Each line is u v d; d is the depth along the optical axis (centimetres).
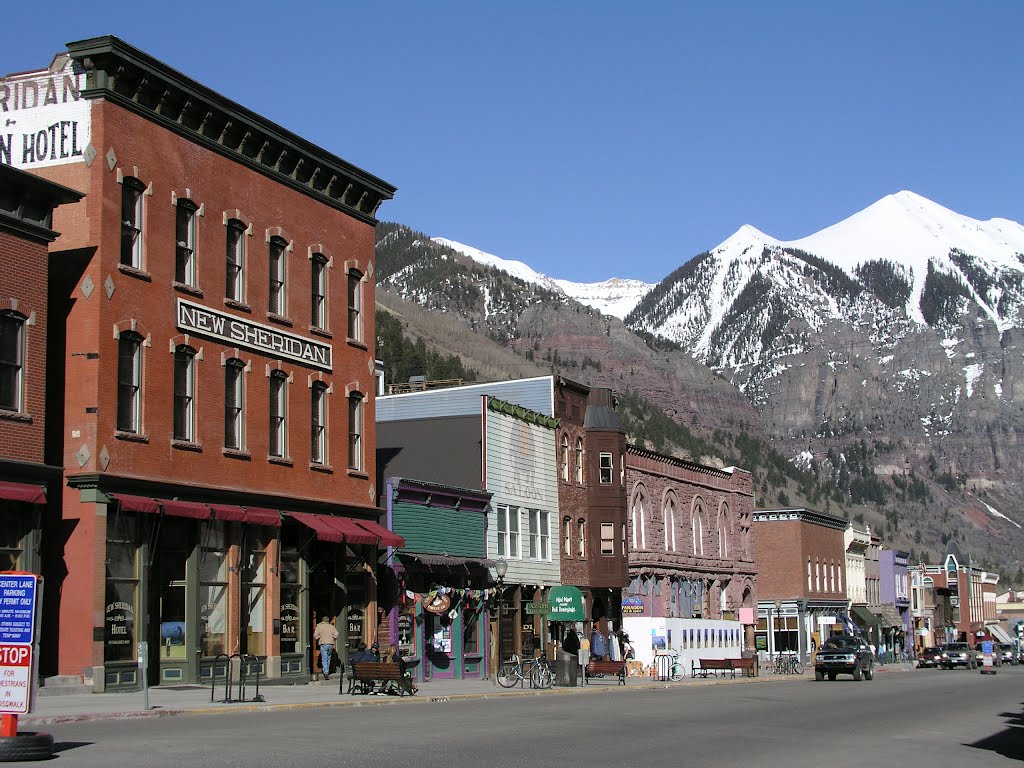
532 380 5769
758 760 2011
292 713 2711
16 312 2877
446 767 1752
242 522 3491
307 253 3941
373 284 4325
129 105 3206
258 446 3634
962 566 15950
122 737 2023
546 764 1839
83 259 3091
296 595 3756
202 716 2561
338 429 4053
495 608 4962
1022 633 16438
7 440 2830
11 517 2853
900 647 12006
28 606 1781
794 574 9088
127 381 3162
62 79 3173
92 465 3011
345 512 4025
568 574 5716
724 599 7769
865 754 2181
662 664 5406
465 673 4697
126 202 3203
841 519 10150
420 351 18000
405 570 4328
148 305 3225
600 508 6028
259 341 3659
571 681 4375
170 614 3266
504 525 5144
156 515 3162
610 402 6206
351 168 4128
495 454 5106
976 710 3409
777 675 6494
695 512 7394
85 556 2978
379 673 3344
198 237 3441
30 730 2167
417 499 4472
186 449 3328
